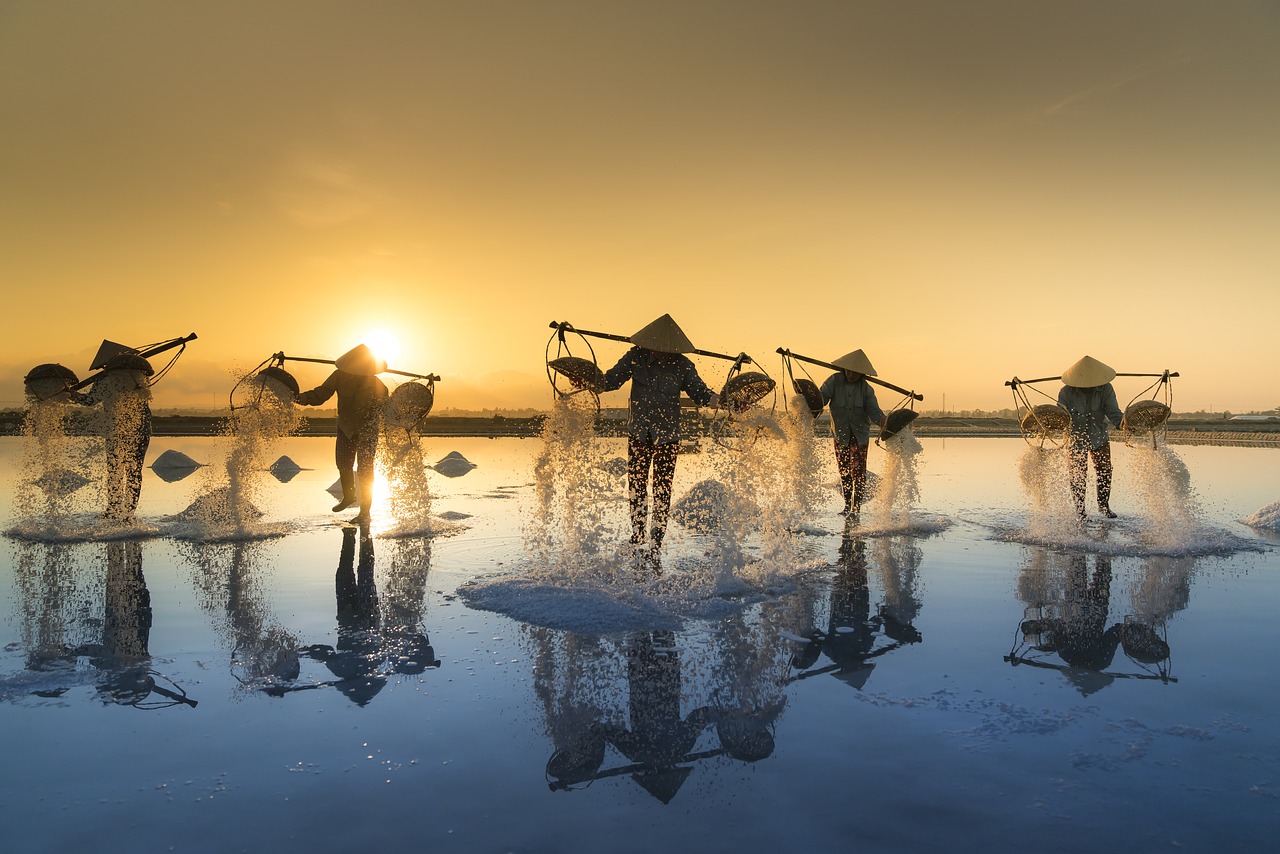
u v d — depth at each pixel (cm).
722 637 446
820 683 367
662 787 264
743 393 695
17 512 990
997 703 339
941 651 416
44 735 309
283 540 786
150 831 237
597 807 251
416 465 902
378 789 264
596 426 668
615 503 891
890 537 803
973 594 549
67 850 227
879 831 235
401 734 309
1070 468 889
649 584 561
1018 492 1227
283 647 426
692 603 518
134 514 902
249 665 396
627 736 307
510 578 573
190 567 650
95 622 479
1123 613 493
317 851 226
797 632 454
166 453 1777
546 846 228
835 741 301
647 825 239
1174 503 810
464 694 354
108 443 873
